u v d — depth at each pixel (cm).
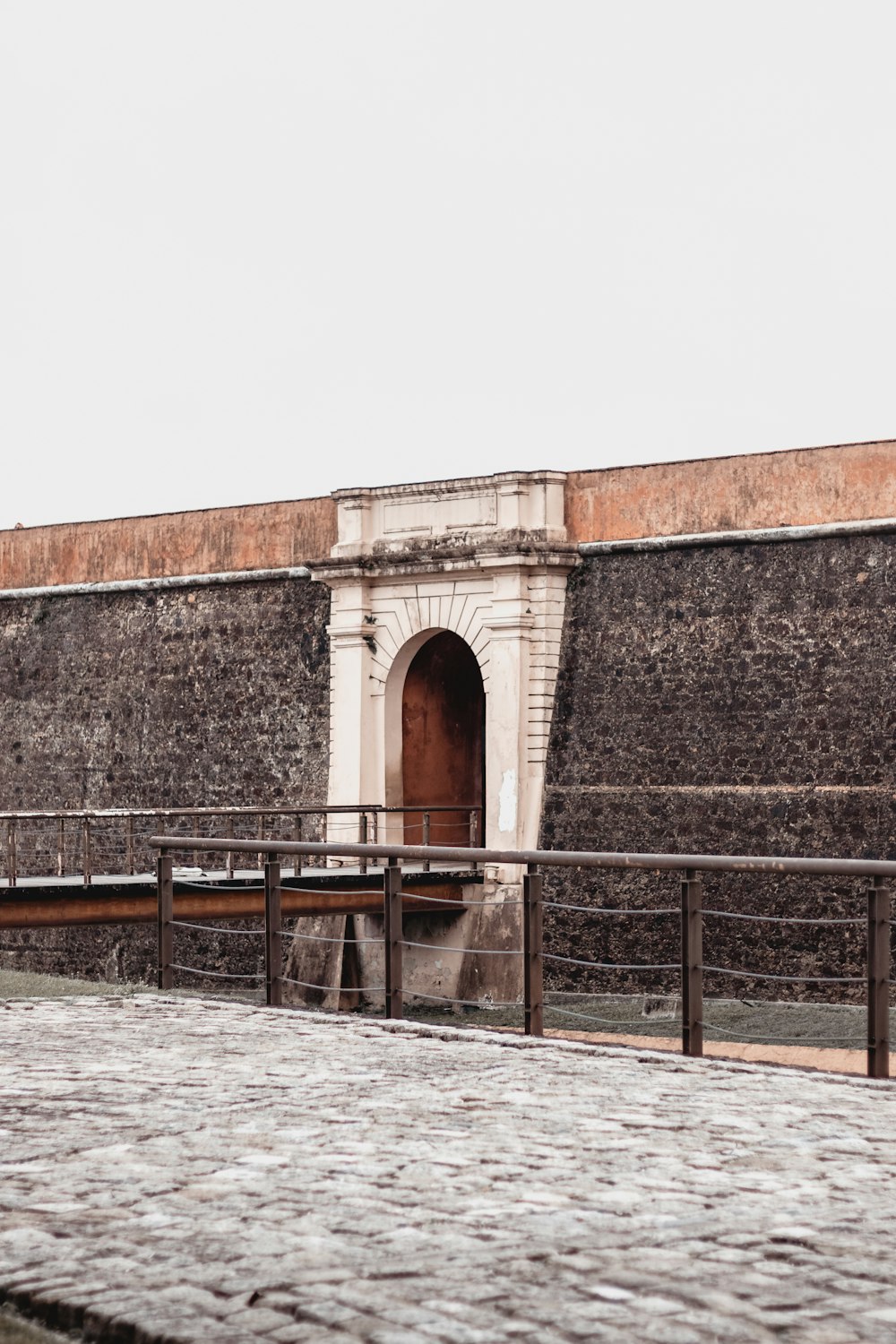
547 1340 455
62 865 2311
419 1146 711
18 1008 1234
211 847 1310
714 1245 549
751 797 2319
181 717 2964
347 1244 554
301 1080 892
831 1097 841
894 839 2181
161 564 3012
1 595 3216
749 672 2350
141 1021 1159
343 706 2748
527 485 2564
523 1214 591
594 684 2509
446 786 2823
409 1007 2588
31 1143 727
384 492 2723
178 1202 612
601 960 2416
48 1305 502
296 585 2847
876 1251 541
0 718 3212
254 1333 466
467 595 2622
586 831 2477
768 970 2242
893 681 2220
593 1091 855
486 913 2531
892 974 2119
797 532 2316
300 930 2719
